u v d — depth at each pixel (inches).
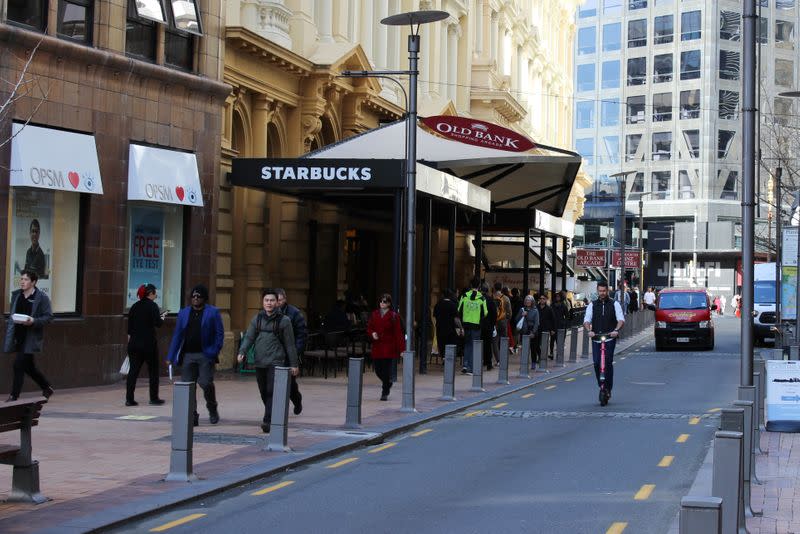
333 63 1347.2
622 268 2285.9
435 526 436.1
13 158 843.4
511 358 1545.3
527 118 2672.2
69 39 909.8
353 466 588.7
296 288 1380.4
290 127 1357.0
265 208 1284.4
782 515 460.4
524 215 1690.5
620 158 4569.4
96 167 927.7
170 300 1047.0
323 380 1071.0
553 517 454.9
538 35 2763.3
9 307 847.1
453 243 1300.4
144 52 1000.2
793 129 2333.9
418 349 1405.0
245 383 1017.5
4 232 836.6
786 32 4306.1
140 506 451.8
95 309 933.8
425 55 1861.5
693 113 4426.7
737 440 384.8
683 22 4458.7
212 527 431.2
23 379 778.2
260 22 1250.6
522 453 636.7
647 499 495.5
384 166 1072.2
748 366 647.1
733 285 4288.9
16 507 443.5
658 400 951.0
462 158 1245.7
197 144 1062.4
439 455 630.5
